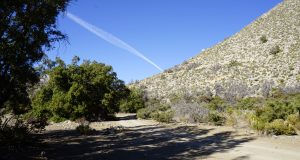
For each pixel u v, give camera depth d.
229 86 62.34
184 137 18.89
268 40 85.75
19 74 15.38
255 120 20.14
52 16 15.41
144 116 38.72
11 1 13.69
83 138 19.14
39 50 15.78
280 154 12.48
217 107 36.78
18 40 14.45
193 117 26.70
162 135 20.30
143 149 15.05
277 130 17.31
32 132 19.17
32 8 14.76
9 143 14.27
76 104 34.12
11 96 16.88
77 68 36.12
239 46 92.06
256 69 69.56
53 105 33.38
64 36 16.06
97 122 33.06
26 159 12.12
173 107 39.56
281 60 69.69
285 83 56.25
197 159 12.33
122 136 20.17
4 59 14.56
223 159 12.11
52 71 35.16
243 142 15.74
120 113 61.09
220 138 17.55
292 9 99.06
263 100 41.97
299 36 79.44
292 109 21.23
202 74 79.81
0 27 13.75
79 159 12.59
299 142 14.96
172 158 12.72
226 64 80.88
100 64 38.78
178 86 77.44
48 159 12.46
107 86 37.62
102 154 13.73
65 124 29.47
